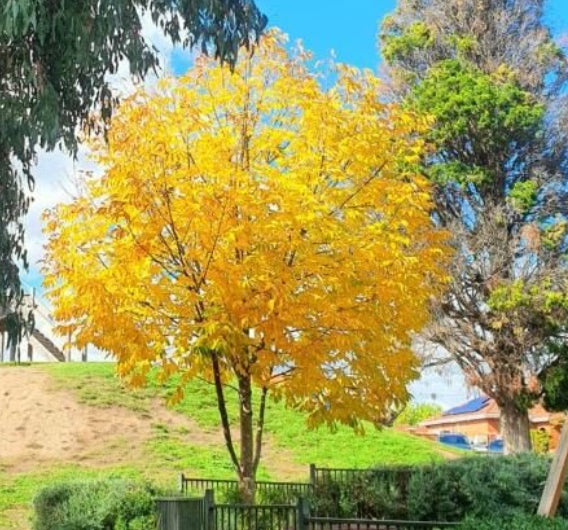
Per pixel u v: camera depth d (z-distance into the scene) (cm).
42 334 3675
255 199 1210
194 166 1255
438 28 3098
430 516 1430
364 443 2822
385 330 1304
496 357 2725
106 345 1259
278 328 1233
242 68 1338
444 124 2755
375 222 1325
